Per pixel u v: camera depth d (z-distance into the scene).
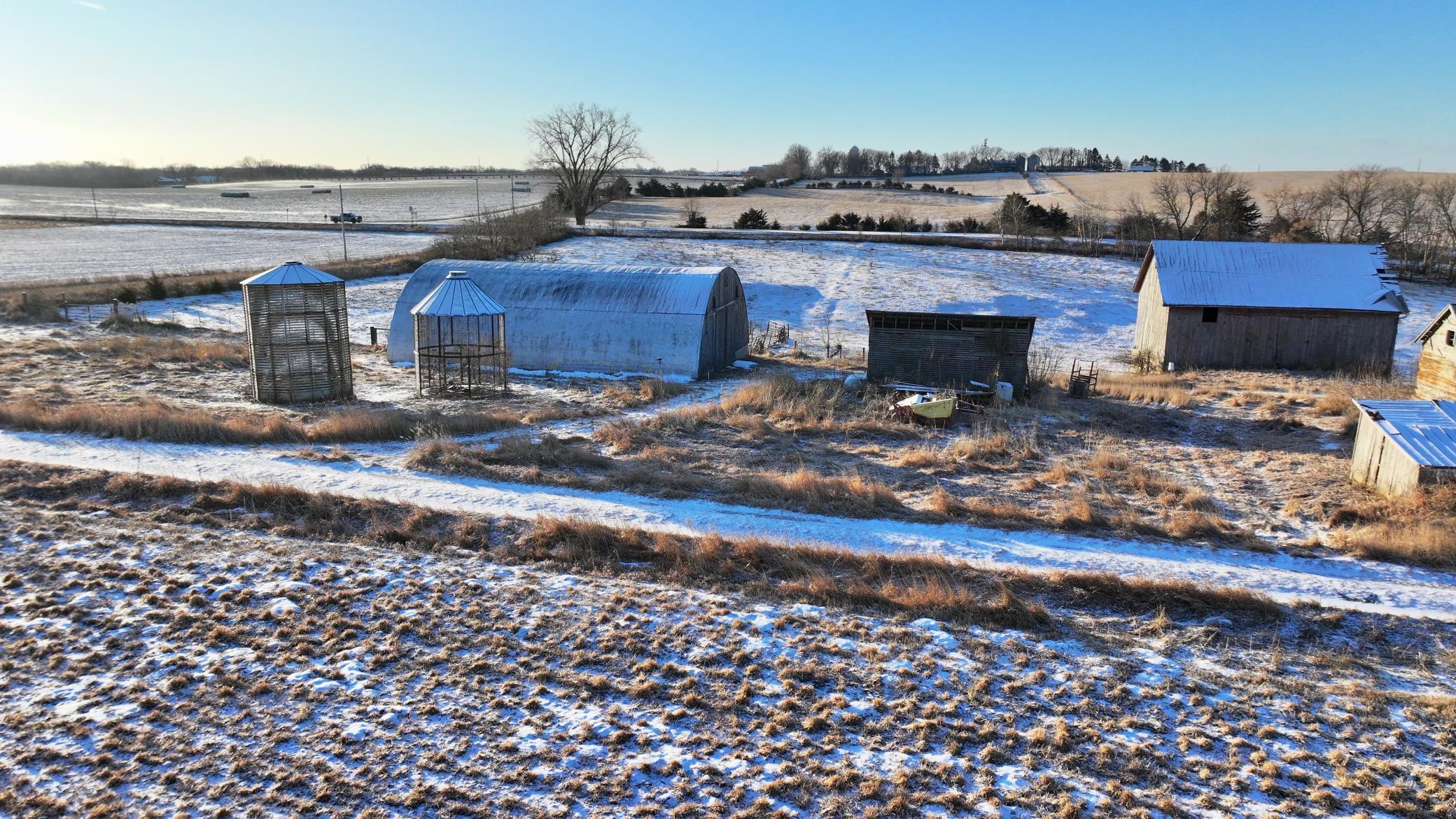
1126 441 24.34
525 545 15.04
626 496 17.70
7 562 13.62
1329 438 23.86
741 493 17.94
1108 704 10.80
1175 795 9.14
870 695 10.90
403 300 34.38
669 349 32.22
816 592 13.57
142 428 20.42
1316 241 67.19
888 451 22.34
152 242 70.56
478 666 11.24
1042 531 16.33
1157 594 13.53
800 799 8.92
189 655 11.27
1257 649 12.23
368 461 19.38
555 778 9.15
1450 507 16.73
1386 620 12.90
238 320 41.16
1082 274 59.25
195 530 15.30
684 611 12.91
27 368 27.86
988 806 8.88
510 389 29.36
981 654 11.86
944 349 29.73
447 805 8.69
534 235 65.62
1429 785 9.30
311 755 9.40
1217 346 36.97
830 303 52.66
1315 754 9.84
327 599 12.86
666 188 124.12
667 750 9.68
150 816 8.39
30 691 10.34
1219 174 84.06
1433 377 25.83
